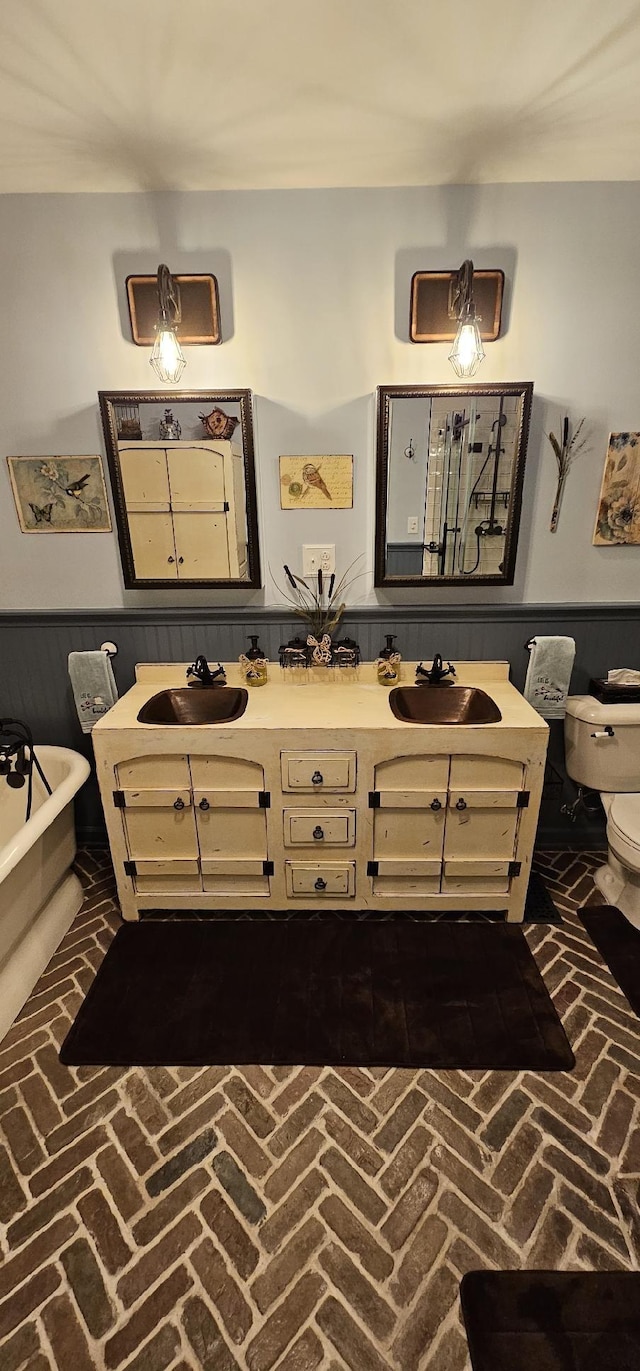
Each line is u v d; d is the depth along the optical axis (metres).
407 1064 1.62
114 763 1.96
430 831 2.02
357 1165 1.40
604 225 1.89
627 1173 1.37
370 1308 1.16
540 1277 1.20
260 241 1.92
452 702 2.23
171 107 1.46
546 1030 1.71
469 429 2.04
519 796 1.96
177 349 1.86
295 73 1.35
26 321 2.00
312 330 2.00
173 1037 1.71
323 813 2.00
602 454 2.12
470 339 1.80
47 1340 1.13
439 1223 1.29
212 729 1.90
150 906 2.15
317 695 2.17
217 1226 1.29
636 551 2.24
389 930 2.11
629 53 1.30
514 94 1.43
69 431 2.11
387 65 1.33
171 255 1.93
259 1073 1.61
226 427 2.06
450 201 1.87
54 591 2.31
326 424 2.09
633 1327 1.12
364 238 1.91
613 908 2.21
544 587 2.28
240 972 1.93
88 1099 1.55
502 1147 1.43
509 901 2.11
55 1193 1.35
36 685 2.44
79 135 1.57
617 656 2.36
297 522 2.20
